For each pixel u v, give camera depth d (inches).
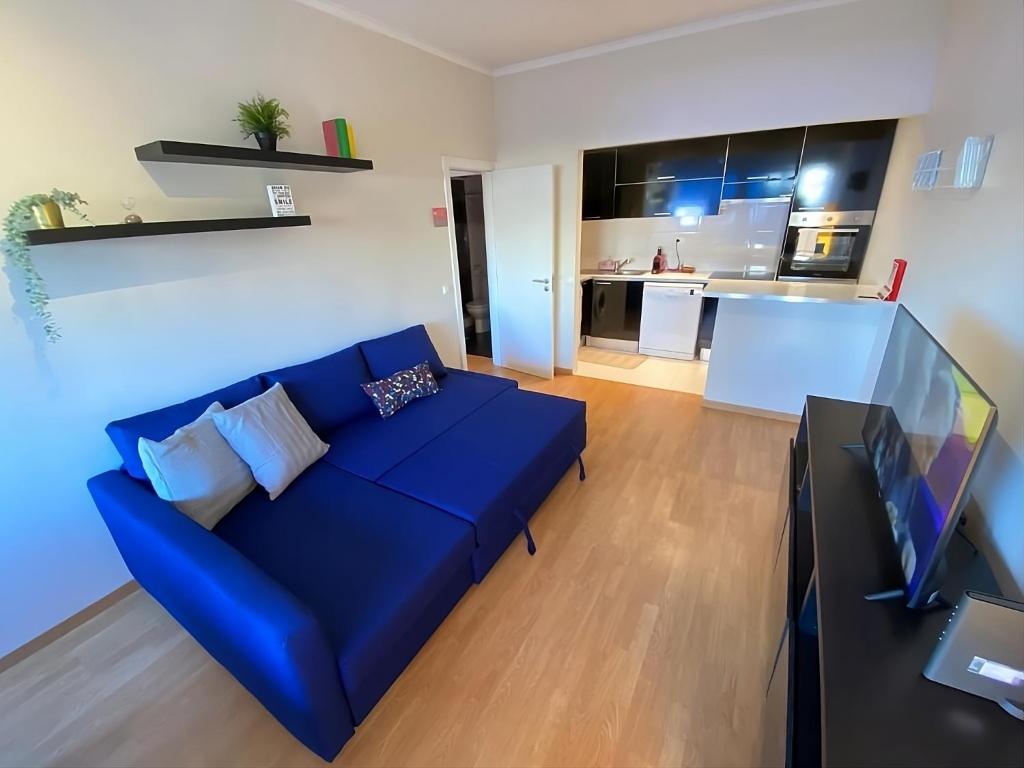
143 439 66.8
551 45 128.1
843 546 51.6
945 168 80.3
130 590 80.4
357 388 104.4
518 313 173.9
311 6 93.4
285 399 87.7
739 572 79.0
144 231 68.2
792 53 109.3
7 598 67.2
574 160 148.6
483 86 148.4
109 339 72.9
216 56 79.8
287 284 98.5
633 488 103.7
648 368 180.9
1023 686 32.9
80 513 73.2
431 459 86.7
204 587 52.8
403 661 61.7
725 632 67.9
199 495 68.3
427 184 131.6
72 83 64.4
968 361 62.9
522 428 97.3
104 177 69.1
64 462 70.6
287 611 46.8
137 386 77.3
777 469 109.5
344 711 52.6
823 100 109.7
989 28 70.0
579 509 96.9
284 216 89.3
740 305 129.8
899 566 47.8
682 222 189.5
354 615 54.9
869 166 142.7
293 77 92.6
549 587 77.0
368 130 110.8
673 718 56.8
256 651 49.1
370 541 66.7
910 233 102.7
